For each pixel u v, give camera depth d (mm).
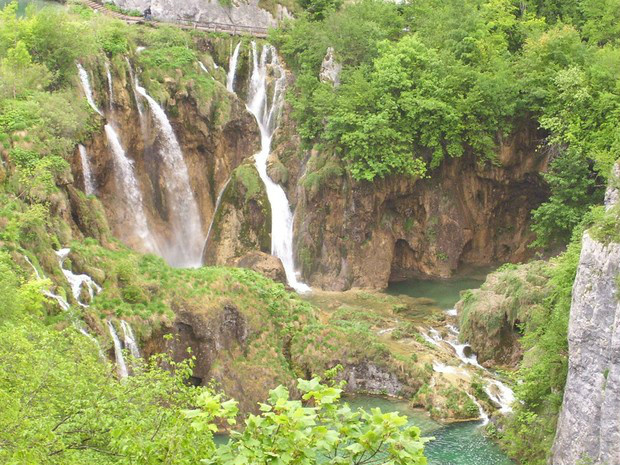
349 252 59344
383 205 60219
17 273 36062
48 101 47906
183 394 21156
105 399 19781
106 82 55781
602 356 29859
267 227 60000
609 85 56594
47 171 42750
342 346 44906
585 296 30562
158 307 41906
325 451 14328
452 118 57656
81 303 39812
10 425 17000
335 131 58406
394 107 57656
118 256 44562
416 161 58406
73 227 45219
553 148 58969
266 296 46281
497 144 60250
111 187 55375
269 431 13430
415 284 59812
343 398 43375
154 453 15914
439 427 39688
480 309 47344
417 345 47188
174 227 59406
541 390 37062
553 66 59312
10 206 39875
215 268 47406
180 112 60156
